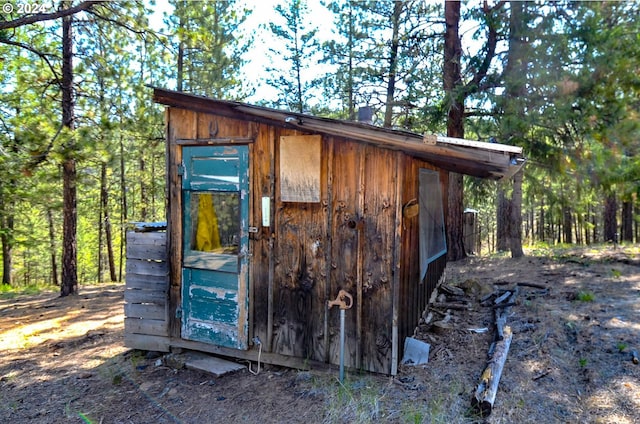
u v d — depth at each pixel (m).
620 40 7.40
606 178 8.02
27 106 7.70
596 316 4.76
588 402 3.14
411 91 10.20
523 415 3.01
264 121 4.10
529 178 10.02
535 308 5.20
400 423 3.01
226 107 4.21
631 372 3.46
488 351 4.06
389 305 3.73
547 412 3.04
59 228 19.06
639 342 3.96
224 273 4.35
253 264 4.27
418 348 4.10
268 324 4.21
